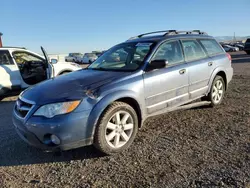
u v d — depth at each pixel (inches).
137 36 214.7
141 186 111.2
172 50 185.6
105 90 139.5
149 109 162.1
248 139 154.5
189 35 207.9
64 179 121.2
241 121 187.2
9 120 219.0
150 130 176.9
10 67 287.3
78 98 131.3
